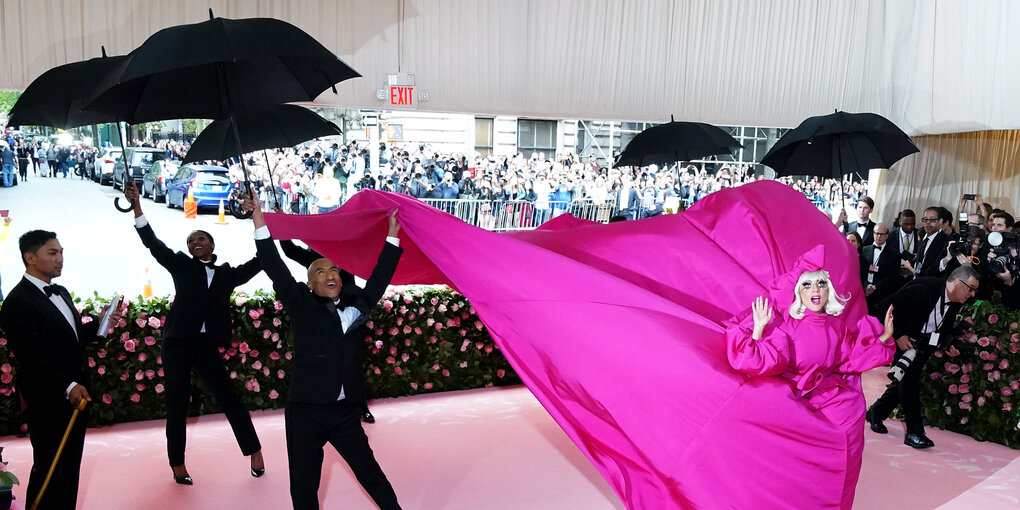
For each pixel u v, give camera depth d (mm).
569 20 9891
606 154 23562
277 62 4648
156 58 3709
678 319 3865
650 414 3660
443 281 5215
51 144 17406
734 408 3559
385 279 3979
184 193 16391
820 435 3623
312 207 14586
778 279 3992
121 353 5801
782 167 8039
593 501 4629
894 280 7363
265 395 6273
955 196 11094
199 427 5855
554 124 22328
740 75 10789
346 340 3707
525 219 15445
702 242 4637
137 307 5934
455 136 19000
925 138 11008
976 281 5363
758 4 10727
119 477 4832
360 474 3682
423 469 5090
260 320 6180
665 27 10344
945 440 5930
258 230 3746
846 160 7707
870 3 11031
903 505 4672
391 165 15148
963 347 5797
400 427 5953
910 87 10531
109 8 8047
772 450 3584
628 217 16516
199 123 19625
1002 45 9445
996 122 9531
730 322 4109
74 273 12695
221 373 4754
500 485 4844
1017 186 10766
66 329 3744
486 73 9578
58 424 3672
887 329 3898
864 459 5465
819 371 3730
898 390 5906
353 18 8930
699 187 19500
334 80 5023
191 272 4691
